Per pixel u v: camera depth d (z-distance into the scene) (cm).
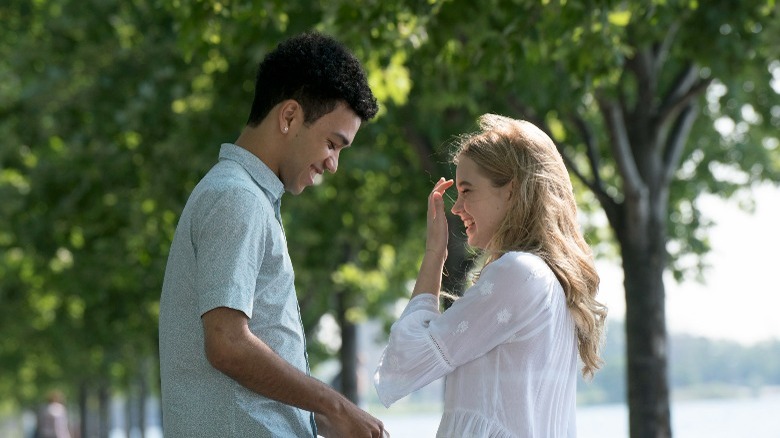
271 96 551
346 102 553
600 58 1277
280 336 541
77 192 2344
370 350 4756
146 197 2194
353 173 2211
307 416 553
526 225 538
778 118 2002
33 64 2278
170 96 2111
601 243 2484
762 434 2911
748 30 1595
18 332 4088
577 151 2136
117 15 2214
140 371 4703
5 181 2583
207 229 527
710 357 8131
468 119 1866
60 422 4312
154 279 2827
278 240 545
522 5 1221
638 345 1627
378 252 2659
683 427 3453
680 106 1666
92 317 3500
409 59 1477
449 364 525
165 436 543
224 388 533
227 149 555
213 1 1269
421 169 2114
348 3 1192
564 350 537
